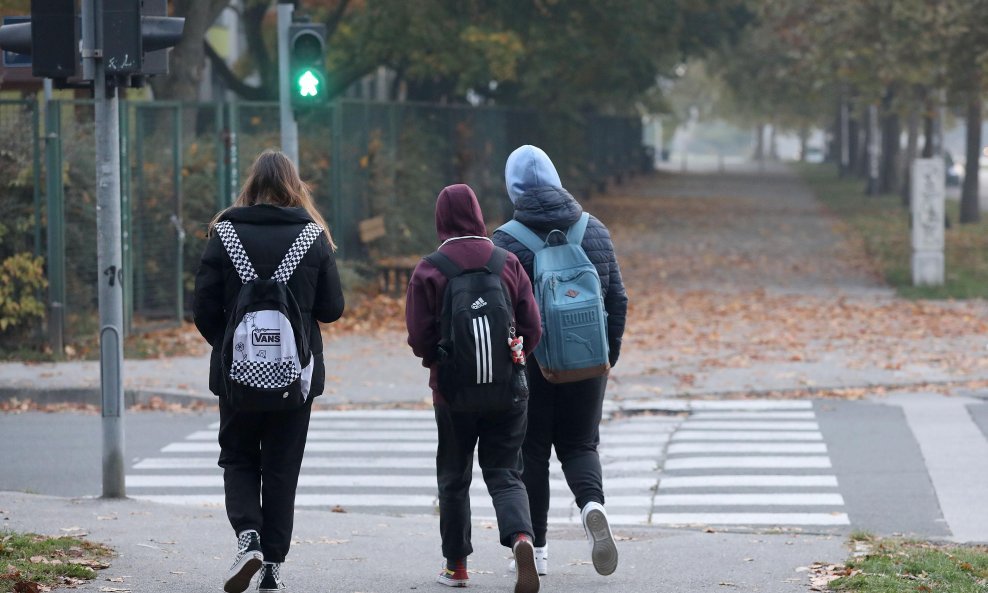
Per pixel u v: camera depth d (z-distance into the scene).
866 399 45.69
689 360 53.00
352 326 61.12
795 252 100.44
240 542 18.59
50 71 27.22
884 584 20.58
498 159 114.56
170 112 62.03
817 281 81.56
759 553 24.34
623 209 149.88
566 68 111.38
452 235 20.16
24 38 27.66
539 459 21.61
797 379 48.62
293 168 19.55
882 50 91.56
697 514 29.92
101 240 28.52
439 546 25.16
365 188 76.81
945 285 76.38
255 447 19.56
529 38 104.31
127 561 22.52
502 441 20.25
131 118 58.69
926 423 40.97
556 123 138.50
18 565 20.95
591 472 21.28
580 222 21.62
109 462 29.42
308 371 18.72
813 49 101.44
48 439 39.06
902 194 155.75
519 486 20.11
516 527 19.59
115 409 29.34
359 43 92.94
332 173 70.06
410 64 104.69
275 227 18.92
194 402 45.41
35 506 28.14
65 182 53.75
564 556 24.58
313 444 38.94
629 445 38.19
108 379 29.23
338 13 99.06
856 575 21.30
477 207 20.25
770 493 31.91
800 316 65.25
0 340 53.53
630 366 51.56
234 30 153.12
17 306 52.53
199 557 23.08
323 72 53.31
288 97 53.44
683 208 152.75
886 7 88.56
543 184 21.61
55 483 33.38
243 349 18.28
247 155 65.81
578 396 21.33
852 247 103.94
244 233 18.78
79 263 54.38
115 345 29.12
